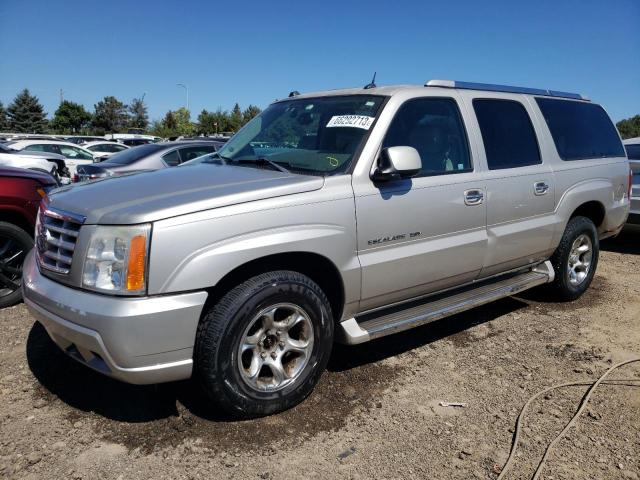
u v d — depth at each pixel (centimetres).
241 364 307
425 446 304
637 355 429
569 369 402
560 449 302
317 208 327
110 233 282
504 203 440
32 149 1800
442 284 412
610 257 780
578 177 520
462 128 423
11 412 325
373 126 367
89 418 321
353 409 340
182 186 323
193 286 283
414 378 383
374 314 385
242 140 447
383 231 358
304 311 328
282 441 304
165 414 326
